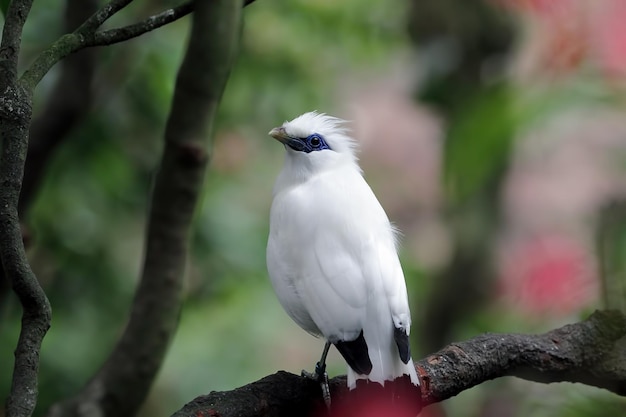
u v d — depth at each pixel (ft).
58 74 39.11
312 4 42.93
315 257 24.50
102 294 40.24
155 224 26.71
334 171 27.17
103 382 27.50
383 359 23.00
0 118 17.97
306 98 42.73
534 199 58.13
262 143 43.16
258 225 42.88
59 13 38.42
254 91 41.88
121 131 39.93
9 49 18.08
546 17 24.18
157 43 39.65
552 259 34.71
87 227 40.32
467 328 40.42
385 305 23.66
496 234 43.06
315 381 22.65
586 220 29.32
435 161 58.34
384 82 65.05
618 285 22.97
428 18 42.47
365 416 22.20
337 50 44.52
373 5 44.01
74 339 39.37
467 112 18.29
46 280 40.14
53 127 33.60
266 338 43.55
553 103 17.42
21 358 17.98
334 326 23.66
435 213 58.95
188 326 42.80
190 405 21.40
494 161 18.42
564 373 24.41
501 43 41.47
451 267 43.62
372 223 24.95
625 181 22.74
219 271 41.63
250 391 22.04
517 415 38.88
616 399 24.89
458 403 40.45
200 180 26.23
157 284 27.17
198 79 24.91
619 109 17.49
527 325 35.22
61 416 27.45
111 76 39.17
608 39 21.52
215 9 24.45
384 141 64.18
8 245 17.76
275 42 42.04
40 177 33.83
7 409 17.66
